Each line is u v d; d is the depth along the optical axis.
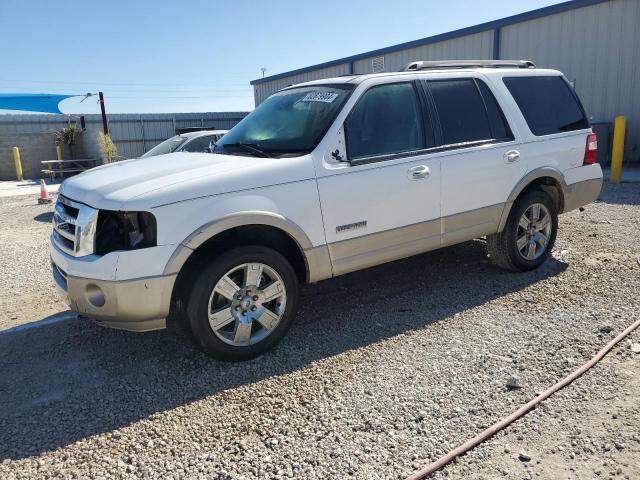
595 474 2.53
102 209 3.50
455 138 4.77
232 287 3.70
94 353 4.09
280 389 3.43
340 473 2.62
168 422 3.12
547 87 5.59
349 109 4.24
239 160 4.02
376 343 4.02
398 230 4.44
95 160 23.84
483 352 3.77
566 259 5.84
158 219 3.43
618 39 13.43
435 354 3.78
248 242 3.80
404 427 2.96
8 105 22.83
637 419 2.92
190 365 3.82
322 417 3.08
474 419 3.00
